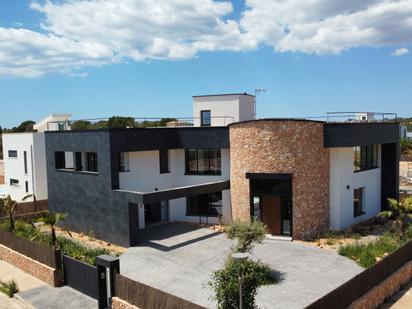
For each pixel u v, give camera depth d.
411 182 48.94
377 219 29.59
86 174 27.64
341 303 14.26
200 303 16.55
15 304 17.84
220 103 35.62
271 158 25.27
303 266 20.39
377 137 28.47
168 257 22.33
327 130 25.86
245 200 26.39
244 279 13.80
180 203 30.47
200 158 30.30
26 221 30.89
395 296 17.56
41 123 39.78
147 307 14.66
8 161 40.44
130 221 24.45
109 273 16.31
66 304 17.31
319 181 25.81
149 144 27.78
